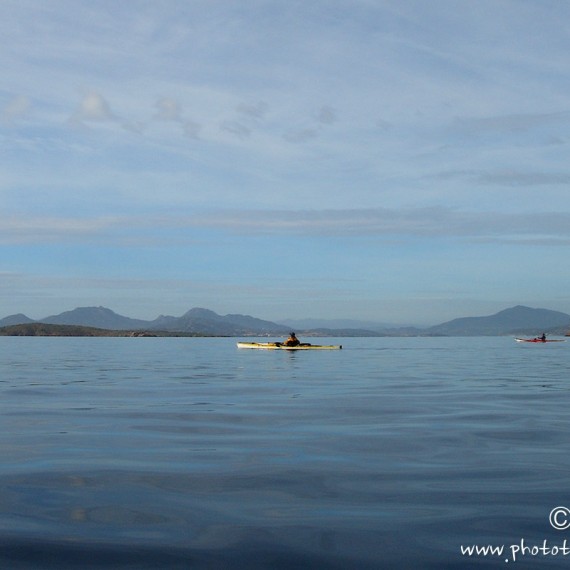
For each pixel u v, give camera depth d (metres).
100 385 27.22
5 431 14.91
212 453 12.36
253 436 14.27
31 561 6.97
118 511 8.68
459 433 14.62
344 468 11.12
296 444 13.31
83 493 9.51
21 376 32.62
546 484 10.06
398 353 68.62
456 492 9.60
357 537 7.70
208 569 6.81
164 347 95.38
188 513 8.59
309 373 34.94
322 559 7.07
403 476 10.56
